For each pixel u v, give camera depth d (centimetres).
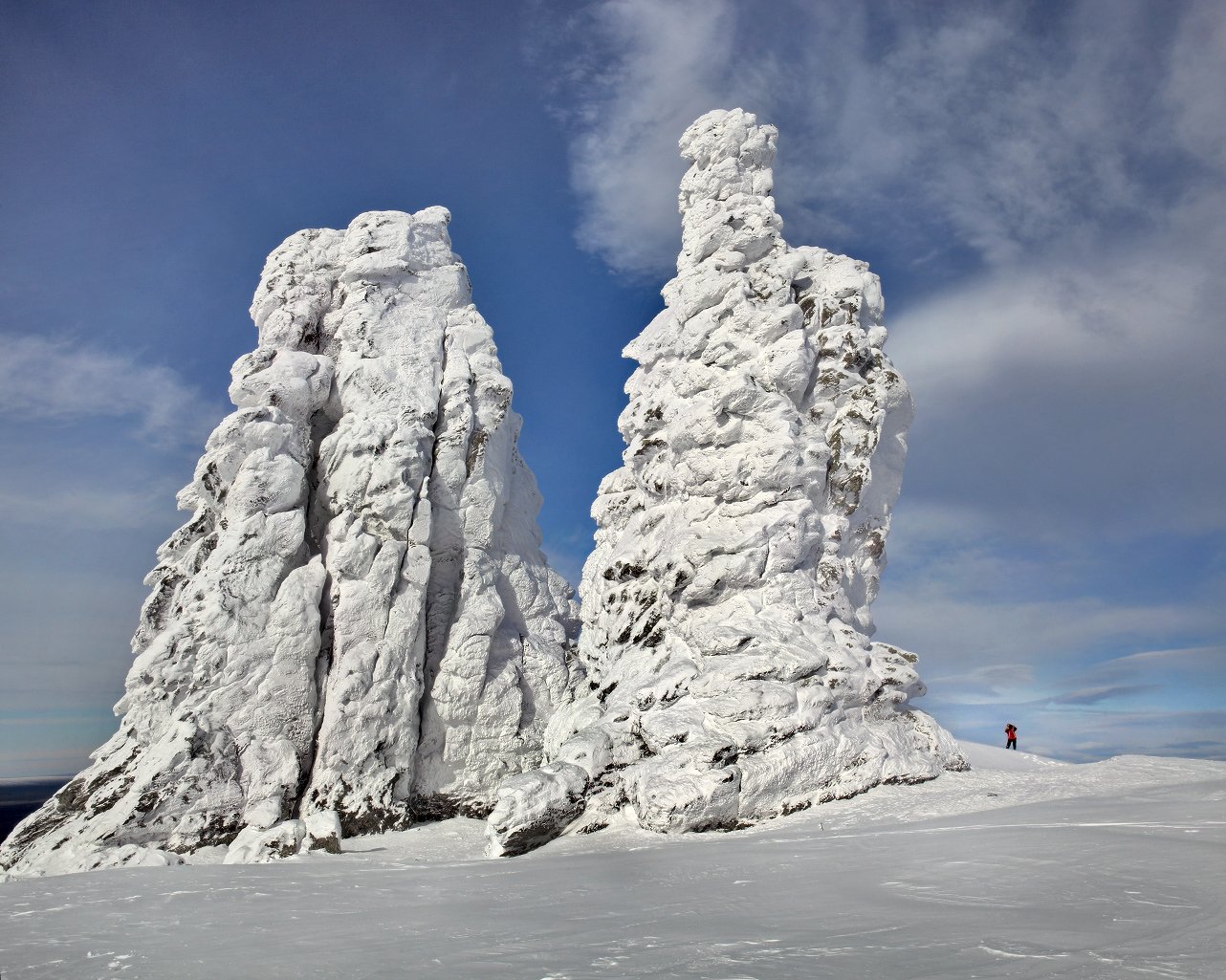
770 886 1190
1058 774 2194
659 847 1800
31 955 987
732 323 2748
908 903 1001
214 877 1602
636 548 2738
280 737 2389
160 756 2233
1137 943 772
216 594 2420
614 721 2273
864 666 2352
